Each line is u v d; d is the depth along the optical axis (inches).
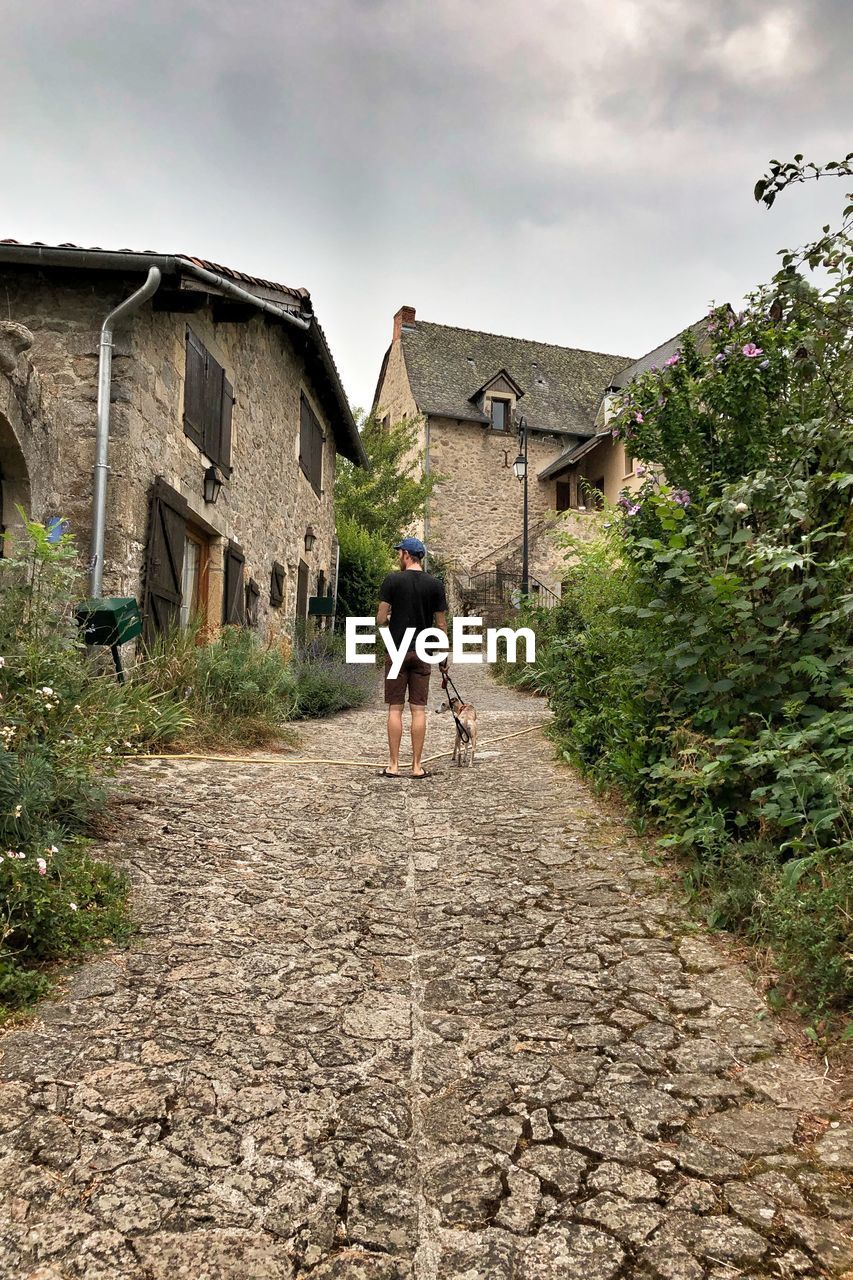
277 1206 65.0
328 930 120.0
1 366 169.0
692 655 143.7
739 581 137.0
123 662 237.8
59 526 195.3
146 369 255.1
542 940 117.2
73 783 138.8
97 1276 57.2
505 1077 84.4
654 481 222.8
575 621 398.9
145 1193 65.2
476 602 872.3
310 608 552.4
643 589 166.6
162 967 103.3
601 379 1046.4
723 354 208.4
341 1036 91.2
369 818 179.6
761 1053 87.5
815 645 132.3
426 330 1005.8
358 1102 79.3
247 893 130.3
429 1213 65.3
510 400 944.3
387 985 104.5
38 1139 70.4
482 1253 61.2
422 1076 84.4
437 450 912.9
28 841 114.2
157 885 128.0
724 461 210.8
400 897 135.6
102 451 237.0
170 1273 57.9
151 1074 80.8
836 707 131.3
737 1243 61.8
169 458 276.7
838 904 95.7
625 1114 78.0
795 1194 67.0
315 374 503.5
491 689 471.8
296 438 486.3
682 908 124.2
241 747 246.5
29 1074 79.2
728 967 105.9
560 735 256.2
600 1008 98.0
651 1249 61.4
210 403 318.0
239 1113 76.2
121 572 239.5
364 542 753.6
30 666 152.8
